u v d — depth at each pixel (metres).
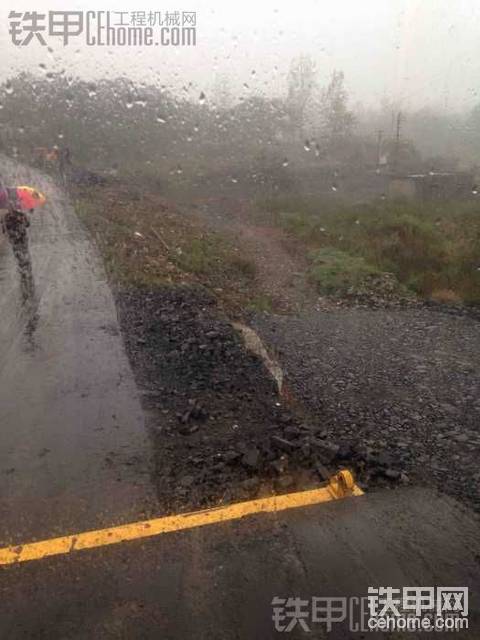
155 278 7.37
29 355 4.58
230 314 6.58
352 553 2.32
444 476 3.02
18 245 9.02
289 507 2.62
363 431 3.59
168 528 2.46
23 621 1.97
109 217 12.26
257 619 1.99
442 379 4.66
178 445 3.18
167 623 1.96
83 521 2.52
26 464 3.01
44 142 20.11
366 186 19.72
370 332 6.18
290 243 12.20
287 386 4.34
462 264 9.56
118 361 4.46
